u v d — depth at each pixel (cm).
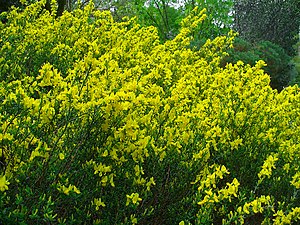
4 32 488
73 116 252
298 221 352
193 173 314
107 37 510
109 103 251
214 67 523
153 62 440
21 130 246
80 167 264
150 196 304
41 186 238
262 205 364
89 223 269
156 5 1850
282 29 1745
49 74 251
